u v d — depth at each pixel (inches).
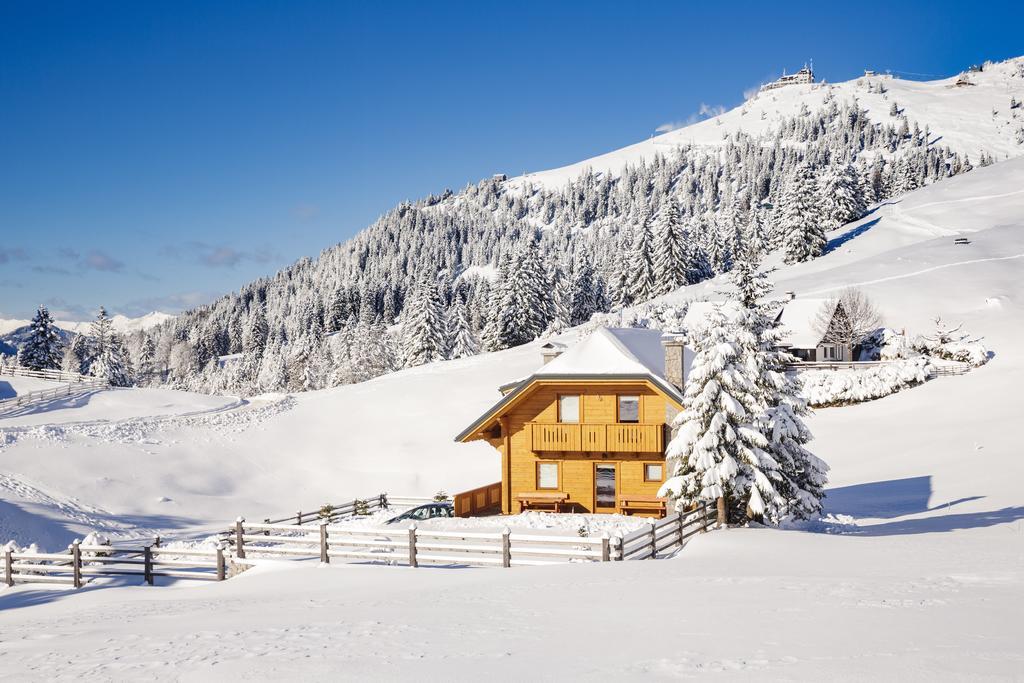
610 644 371.2
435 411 2495.1
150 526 1480.1
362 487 1899.6
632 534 766.5
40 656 437.4
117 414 2541.8
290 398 2933.1
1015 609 414.3
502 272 4111.7
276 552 839.1
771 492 909.8
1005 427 1769.2
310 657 376.2
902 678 279.6
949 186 6481.3
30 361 4131.4
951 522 998.4
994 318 3024.1
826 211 5964.6
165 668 372.5
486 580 659.4
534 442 1282.0
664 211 4665.4
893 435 1921.8
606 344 1305.4
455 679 320.2
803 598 475.5
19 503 1440.7
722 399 927.0
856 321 3083.2
